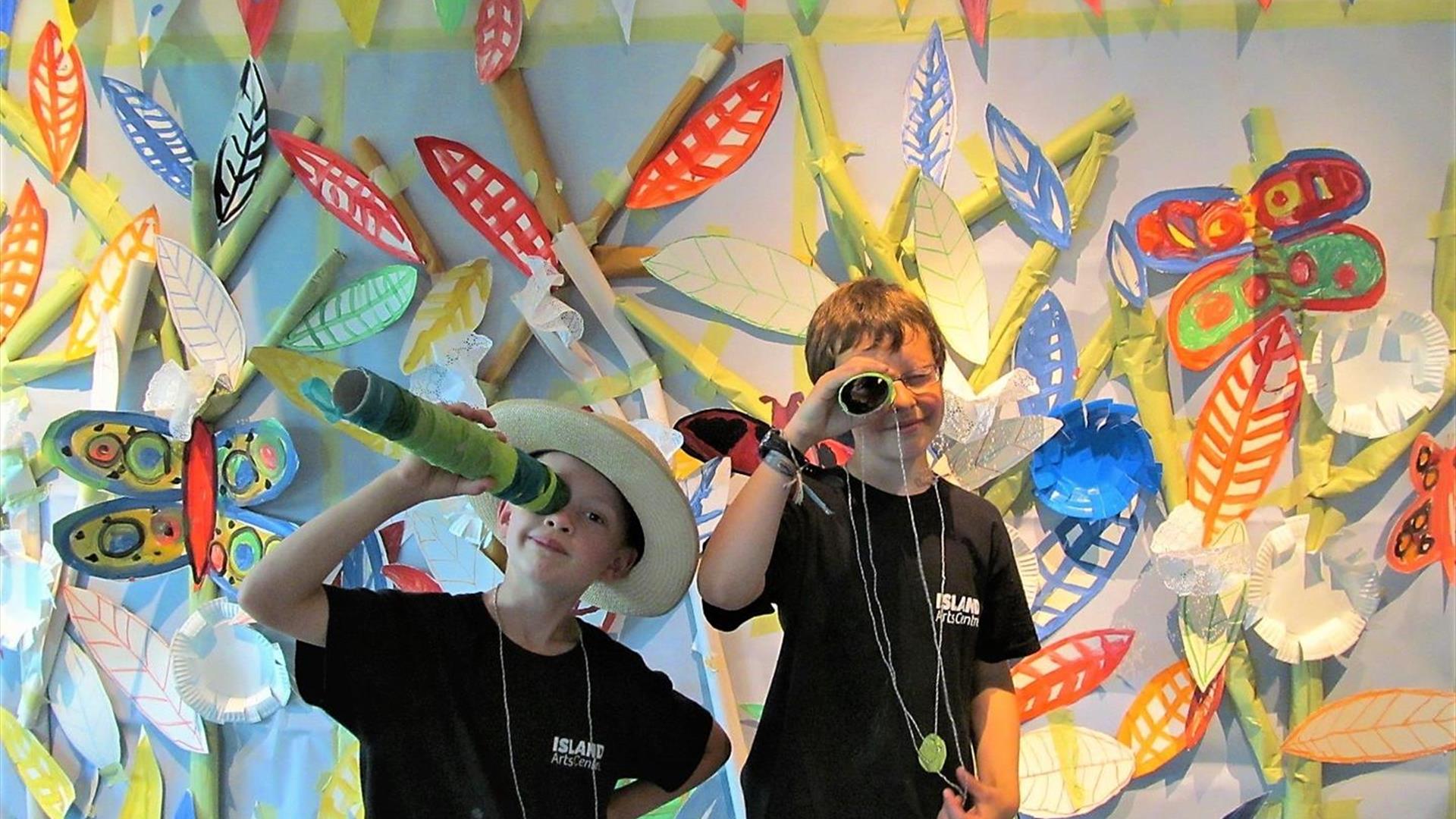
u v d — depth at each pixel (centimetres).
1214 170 123
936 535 100
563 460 94
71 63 132
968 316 121
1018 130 122
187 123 131
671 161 125
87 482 126
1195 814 123
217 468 129
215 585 130
